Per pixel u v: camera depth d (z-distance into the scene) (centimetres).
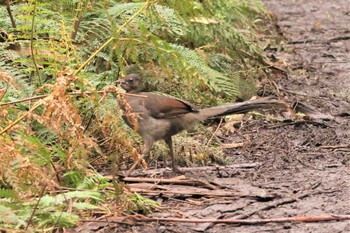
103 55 1277
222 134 1391
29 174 890
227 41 1590
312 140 1355
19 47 1256
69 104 940
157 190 1091
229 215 1007
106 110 1002
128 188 995
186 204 1049
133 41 1110
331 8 2733
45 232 909
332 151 1302
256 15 2159
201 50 1516
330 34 2305
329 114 1523
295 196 1073
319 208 1030
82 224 960
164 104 1149
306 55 2030
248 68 1655
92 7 1319
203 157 1241
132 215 985
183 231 954
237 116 1448
